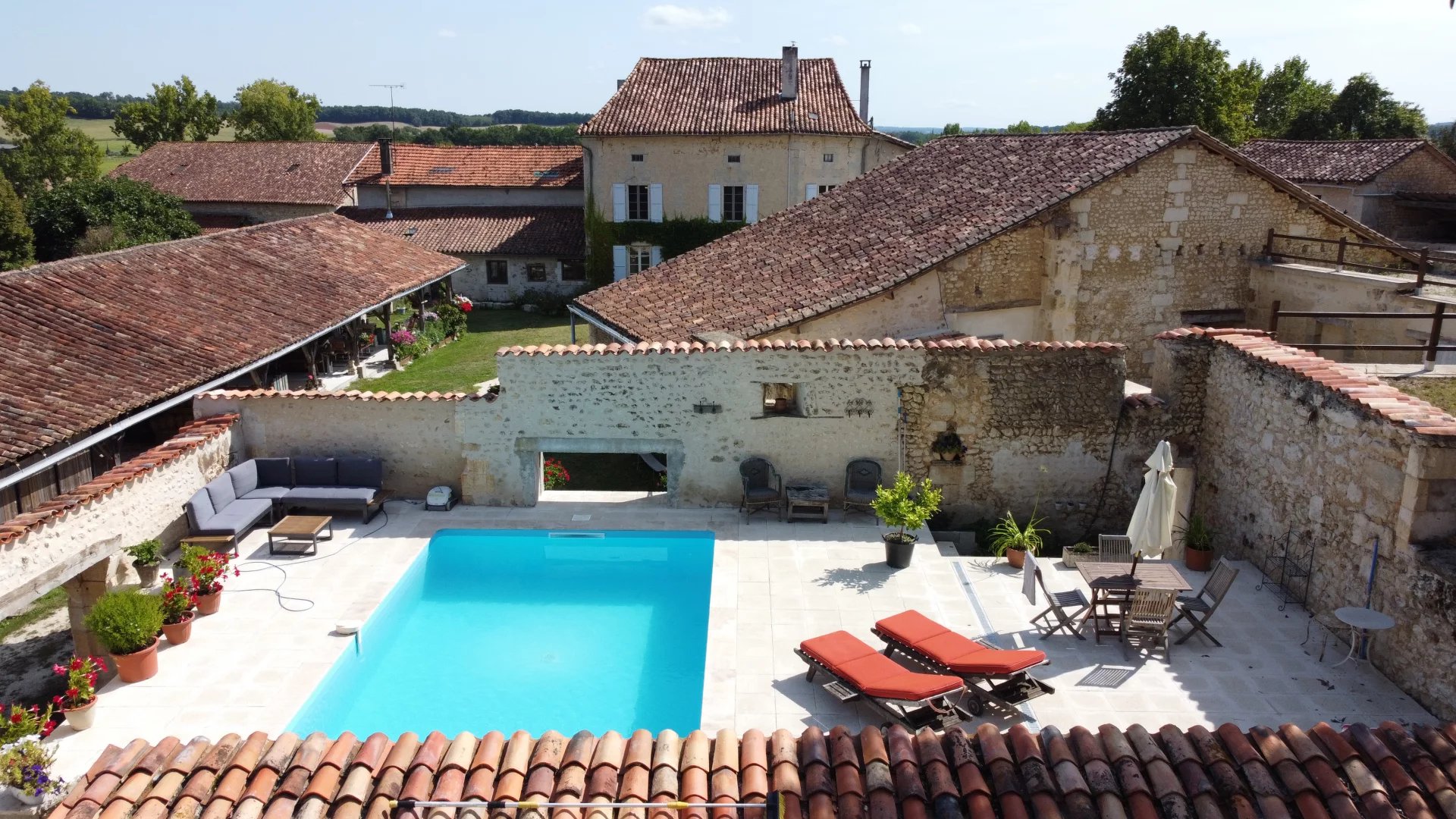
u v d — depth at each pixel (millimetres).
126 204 36375
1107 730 6121
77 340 15281
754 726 8789
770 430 14078
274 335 19047
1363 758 5805
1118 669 9641
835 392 13859
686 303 18125
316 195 40688
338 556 12672
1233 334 13336
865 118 41438
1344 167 30531
